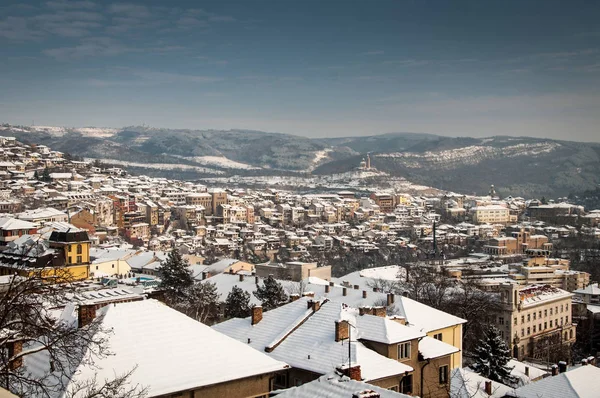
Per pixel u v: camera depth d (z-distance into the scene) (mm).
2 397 21453
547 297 139500
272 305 93438
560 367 67000
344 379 33719
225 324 56531
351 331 50344
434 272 147250
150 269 175250
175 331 39281
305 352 48531
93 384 30453
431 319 69812
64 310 42594
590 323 155250
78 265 130625
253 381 37938
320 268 169875
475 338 104500
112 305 40031
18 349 33531
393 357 49812
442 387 54219
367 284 127438
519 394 58375
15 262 111375
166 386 34312
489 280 179875
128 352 36250
